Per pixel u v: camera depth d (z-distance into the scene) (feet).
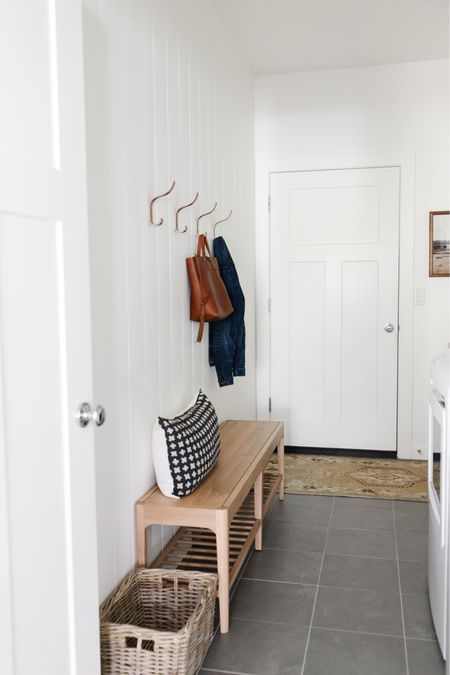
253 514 10.87
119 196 6.87
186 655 5.75
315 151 14.47
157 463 7.51
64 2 4.72
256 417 15.24
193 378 9.77
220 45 11.36
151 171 7.83
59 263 4.72
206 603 6.38
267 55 13.33
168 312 8.54
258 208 14.82
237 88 12.80
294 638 7.20
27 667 4.33
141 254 7.54
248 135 13.99
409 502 11.64
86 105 6.07
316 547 9.72
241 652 6.93
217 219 11.28
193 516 7.19
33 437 4.40
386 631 7.35
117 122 6.80
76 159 4.92
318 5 10.91
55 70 4.62
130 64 7.14
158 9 8.05
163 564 7.93
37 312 4.45
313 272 14.73
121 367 6.98
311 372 14.93
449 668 6.21
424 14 11.32
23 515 4.28
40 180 4.42
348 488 12.44
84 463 5.09
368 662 6.73
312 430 15.03
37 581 4.46
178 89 8.91
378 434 14.69
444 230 13.97
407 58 13.61
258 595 8.23
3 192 4.00
